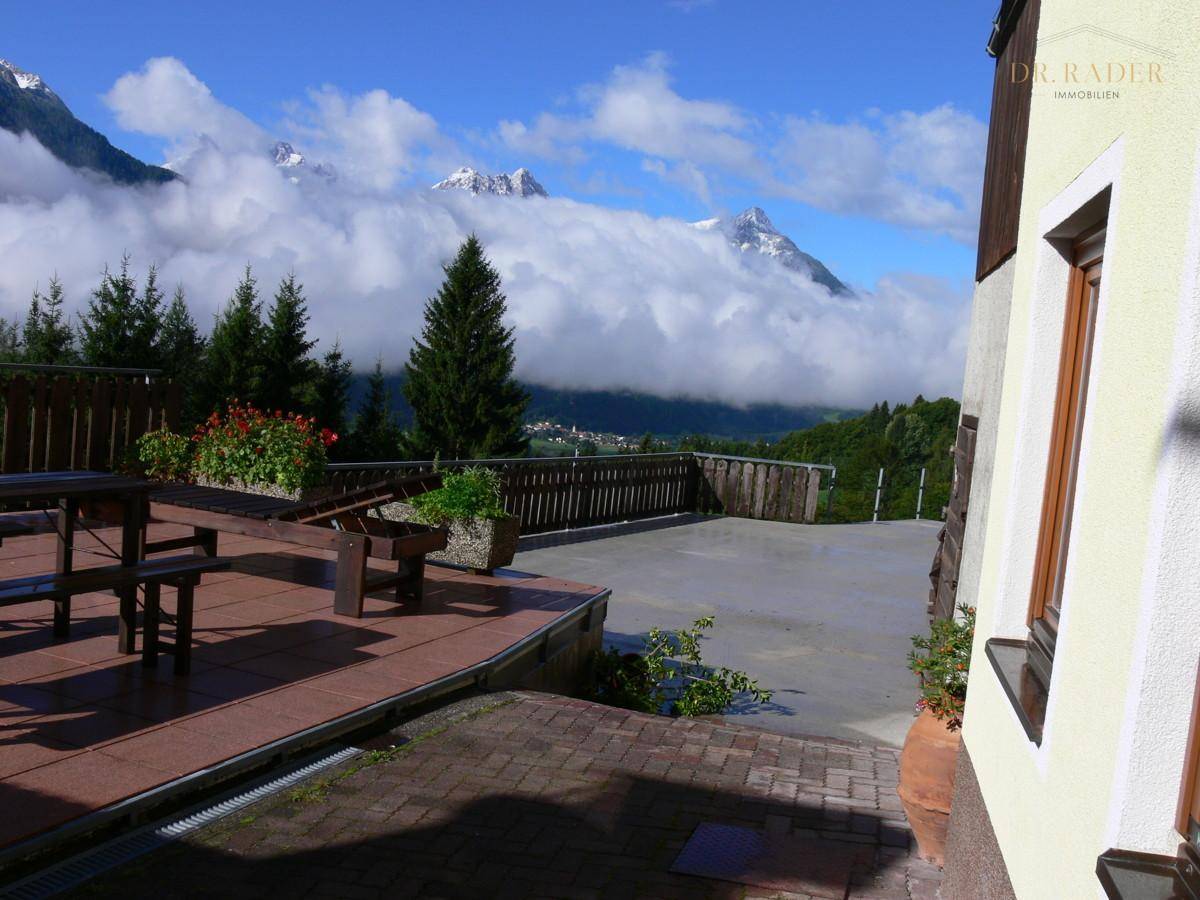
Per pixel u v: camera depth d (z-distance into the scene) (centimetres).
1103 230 279
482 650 533
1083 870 198
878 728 590
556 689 612
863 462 3856
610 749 446
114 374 883
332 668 482
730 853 354
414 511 754
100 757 358
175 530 795
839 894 331
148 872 305
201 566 448
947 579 720
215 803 354
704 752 454
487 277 5841
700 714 597
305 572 678
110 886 294
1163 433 178
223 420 845
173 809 345
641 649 731
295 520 597
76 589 392
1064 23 301
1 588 378
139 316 4594
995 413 536
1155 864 177
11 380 771
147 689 430
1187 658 175
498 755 426
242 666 473
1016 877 249
